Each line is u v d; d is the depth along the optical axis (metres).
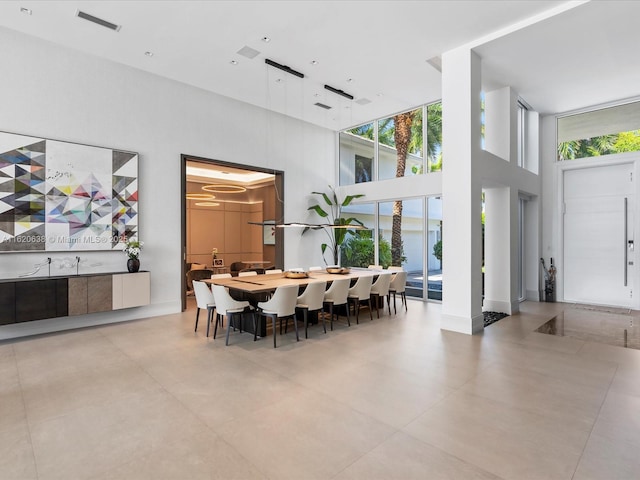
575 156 7.02
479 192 4.96
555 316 5.81
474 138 4.86
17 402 2.81
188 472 1.97
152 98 5.87
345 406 2.73
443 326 5.06
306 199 8.50
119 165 5.43
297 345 4.30
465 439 2.29
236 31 4.55
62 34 4.63
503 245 6.02
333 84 6.25
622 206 6.51
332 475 1.94
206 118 6.58
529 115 7.19
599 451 2.16
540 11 4.06
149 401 2.82
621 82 5.77
